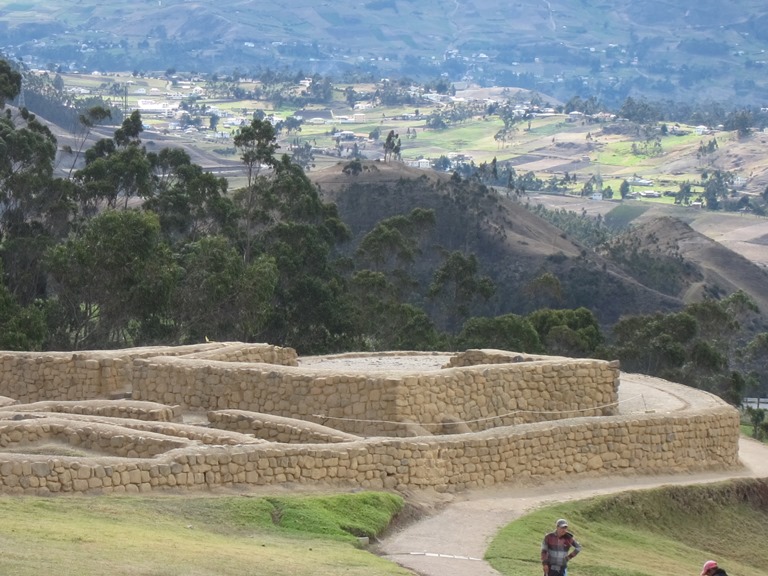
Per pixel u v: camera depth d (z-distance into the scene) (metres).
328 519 44.09
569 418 59.53
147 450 48.16
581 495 54.66
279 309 134.88
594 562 45.22
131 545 36.41
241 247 150.12
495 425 60.12
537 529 48.03
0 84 165.88
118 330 117.69
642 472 59.84
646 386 76.06
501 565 42.12
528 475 55.31
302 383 58.25
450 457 52.47
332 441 52.22
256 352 68.81
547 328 156.12
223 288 119.06
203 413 59.66
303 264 147.88
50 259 114.19
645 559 48.22
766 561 56.16
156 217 119.00
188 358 63.09
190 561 35.53
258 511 43.72
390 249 174.62
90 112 173.25
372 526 45.22
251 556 37.44
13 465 42.50
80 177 151.12
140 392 61.28
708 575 35.41
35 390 64.25
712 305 171.62
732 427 64.50
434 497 51.00
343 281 152.88
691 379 147.38
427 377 58.25
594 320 160.38
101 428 49.31
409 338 140.62
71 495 42.94
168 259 119.19
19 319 99.88
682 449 61.78
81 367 63.88
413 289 175.25
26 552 33.59
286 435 53.38
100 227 114.00
